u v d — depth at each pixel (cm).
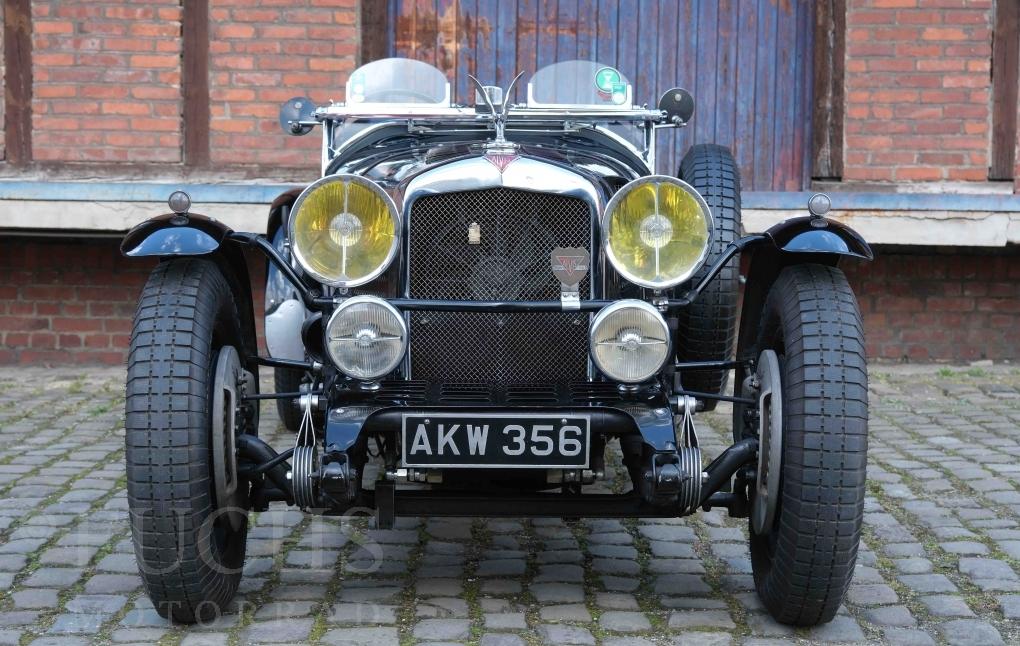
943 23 745
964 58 746
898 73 750
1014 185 753
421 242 324
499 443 310
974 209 735
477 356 325
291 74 739
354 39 739
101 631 316
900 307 768
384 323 298
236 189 727
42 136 737
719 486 323
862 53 750
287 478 320
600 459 329
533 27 775
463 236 323
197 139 742
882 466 510
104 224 722
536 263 324
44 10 731
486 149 345
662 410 318
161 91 736
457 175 323
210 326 317
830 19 759
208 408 312
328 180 305
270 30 736
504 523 426
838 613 334
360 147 425
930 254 764
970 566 376
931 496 464
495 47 775
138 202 723
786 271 333
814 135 769
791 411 305
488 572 370
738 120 782
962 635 318
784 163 782
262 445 327
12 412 616
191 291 317
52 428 579
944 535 410
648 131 430
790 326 316
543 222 324
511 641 310
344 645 306
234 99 739
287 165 743
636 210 309
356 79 435
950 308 768
